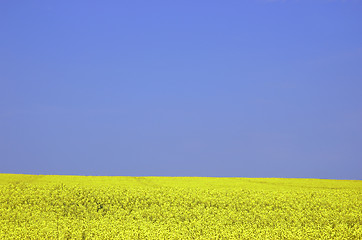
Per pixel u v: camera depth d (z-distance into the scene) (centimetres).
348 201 2945
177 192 3256
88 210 2720
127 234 2084
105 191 3200
